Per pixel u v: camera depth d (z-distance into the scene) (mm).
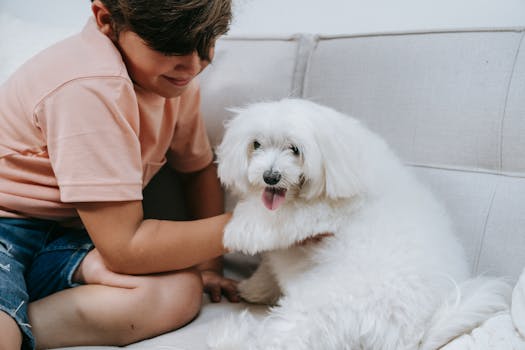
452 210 1107
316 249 959
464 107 1106
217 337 912
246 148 976
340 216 948
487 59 1094
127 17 899
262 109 962
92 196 915
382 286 855
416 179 1079
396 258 879
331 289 883
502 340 750
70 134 917
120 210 951
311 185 929
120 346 950
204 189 1295
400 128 1165
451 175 1119
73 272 1010
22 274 972
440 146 1131
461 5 1284
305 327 864
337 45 1241
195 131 1238
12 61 1400
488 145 1089
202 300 1107
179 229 993
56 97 933
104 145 928
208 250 1004
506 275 1048
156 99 1059
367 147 973
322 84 1244
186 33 892
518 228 1053
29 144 983
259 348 878
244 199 1029
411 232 914
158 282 985
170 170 1343
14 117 997
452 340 808
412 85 1153
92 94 924
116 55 962
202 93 1354
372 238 912
